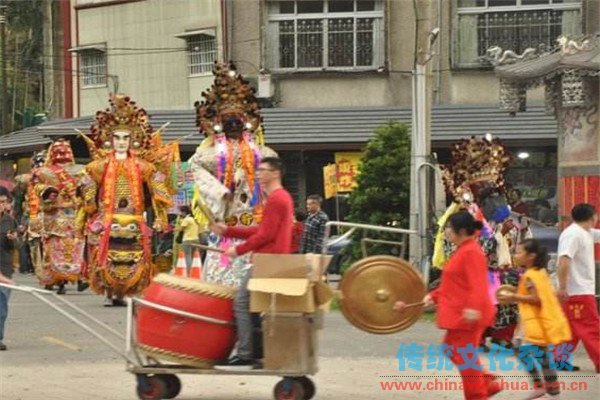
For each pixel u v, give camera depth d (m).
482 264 12.60
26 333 20.97
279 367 13.38
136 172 23.94
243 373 13.41
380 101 43.66
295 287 13.01
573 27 42.06
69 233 29.97
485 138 20.23
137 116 24.22
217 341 13.66
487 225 19.27
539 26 42.34
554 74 20.52
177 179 24.53
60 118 49.88
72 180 30.02
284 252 13.58
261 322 13.62
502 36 42.56
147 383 13.91
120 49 48.50
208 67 45.59
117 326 21.98
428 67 26.80
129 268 23.92
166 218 24.48
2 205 18.78
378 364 17.03
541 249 14.59
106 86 48.97
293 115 41.81
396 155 30.05
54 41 53.72
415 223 25.78
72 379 15.77
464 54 42.78
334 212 40.78
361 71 43.62
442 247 19.86
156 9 47.25
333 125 40.81
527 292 14.45
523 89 22.23
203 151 19.84
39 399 14.26
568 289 16.25
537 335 14.27
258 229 14.26
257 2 44.00
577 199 20.98
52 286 30.55
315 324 13.47
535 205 39.34
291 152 41.09
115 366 16.97
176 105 46.75
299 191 41.72
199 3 45.81
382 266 13.38
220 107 19.86
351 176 40.28
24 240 35.97
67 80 50.22
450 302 12.70
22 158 47.75
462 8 42.75
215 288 13.72
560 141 21.45
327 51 43.94
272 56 44.16
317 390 14.82
